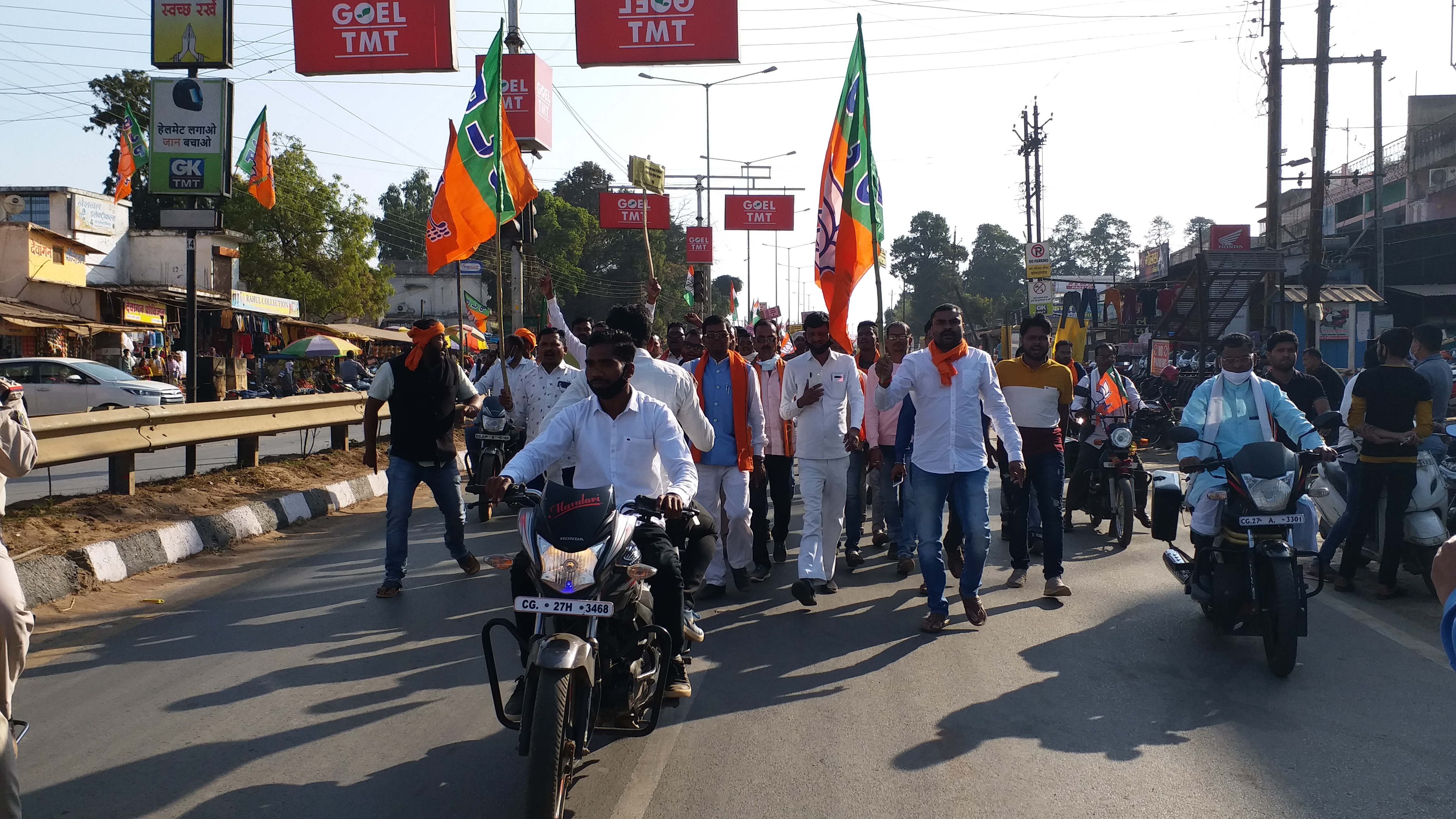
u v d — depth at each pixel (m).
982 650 5.79
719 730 4.54
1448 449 8.01
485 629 3.72
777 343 8.45
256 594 7.11
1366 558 7.50
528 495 3.90
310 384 32.97
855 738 4.42
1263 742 4.33
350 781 3.97
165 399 20.97
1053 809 3.70
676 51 12.33
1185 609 6.71
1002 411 6.38
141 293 31.05
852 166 8.41
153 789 3.90
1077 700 4.91
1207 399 6.23
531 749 3.29
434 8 12.17
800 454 7.07
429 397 7.22
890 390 6.48
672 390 5.87
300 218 42.25
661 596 4.15
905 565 7.97
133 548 7.61
